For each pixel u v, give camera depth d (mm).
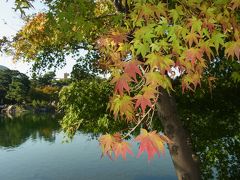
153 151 2201
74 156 39625
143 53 2633
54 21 5418
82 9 5145
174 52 2695
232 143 11492
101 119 10242
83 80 12070
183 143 5637
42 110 139375
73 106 11008
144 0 2900
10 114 127312
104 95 10891
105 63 3379
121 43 3041
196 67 2828
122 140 2504
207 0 3080
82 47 11961
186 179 5621
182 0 3010
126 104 2703
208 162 11586
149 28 2748
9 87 142375
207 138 10977
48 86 130625
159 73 2551
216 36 2770
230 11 3143
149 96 2471
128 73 2482
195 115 11016
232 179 11516
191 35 2727
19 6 4742
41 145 49719
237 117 10922
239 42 2734
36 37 11883
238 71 4434
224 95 10219
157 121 10031
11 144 51500
